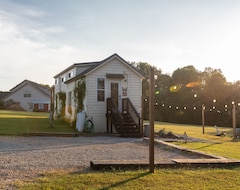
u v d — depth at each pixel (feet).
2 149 35.76
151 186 18.84
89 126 62.80
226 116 138.82
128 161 25.63
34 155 31.68
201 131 84.58
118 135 58.44
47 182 19.48
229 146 46.60
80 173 22.65
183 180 20.62
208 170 24.58
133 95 69.10
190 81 170.09
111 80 67.41
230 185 19.48
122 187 18.44
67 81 78.59
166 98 164.55
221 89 146.30
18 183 19.15
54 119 89.61
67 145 41.93
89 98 65.10
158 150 39.19
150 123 23.65
